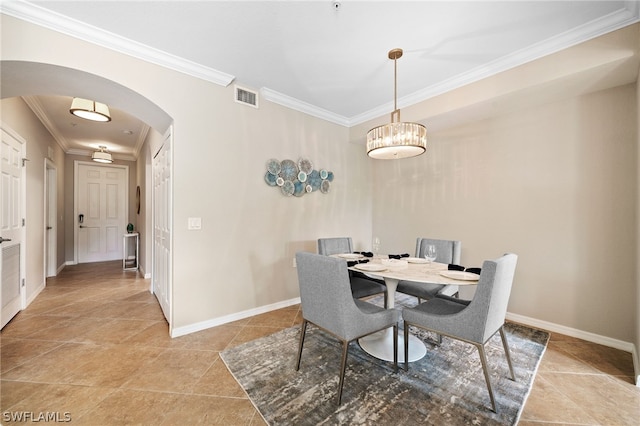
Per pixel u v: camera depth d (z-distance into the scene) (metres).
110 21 1.91
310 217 3.53
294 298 3.35
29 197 3.24
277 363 1.98
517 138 2.85
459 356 2.09
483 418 1.45
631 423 1.43
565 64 2.14
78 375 1.82
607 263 2.33
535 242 2.72
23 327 2.58
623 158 2.27
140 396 1.62
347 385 1.73
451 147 3.39
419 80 2.81
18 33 1.76
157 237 3.39
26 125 3.13
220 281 2.70
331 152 3.79
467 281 1.72
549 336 2.46
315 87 2.97
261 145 3.03
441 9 1.82
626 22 1.88
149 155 4.28
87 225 5.98
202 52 2.32
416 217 3.77
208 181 2.62
